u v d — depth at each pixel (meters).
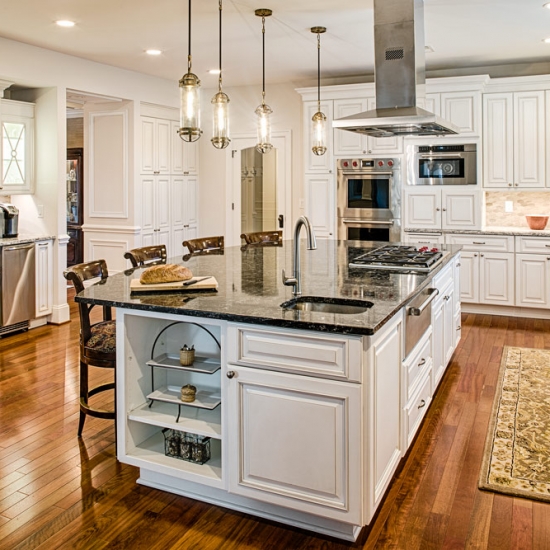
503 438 3.27
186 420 2.68
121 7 4.30
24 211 6.00
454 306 4.58
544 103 5.97
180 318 2.52
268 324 2.29
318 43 5.11
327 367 2.23
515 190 6.18
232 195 7.88
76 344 5.18
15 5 4.25
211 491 2.63
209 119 7.90
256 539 2.36
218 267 3.69
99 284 3.09
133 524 2.46
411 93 3.94
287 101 7.41
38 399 3.87
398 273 3.41
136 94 6.68
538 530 2.40
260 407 2.38
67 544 2.32
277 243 5.27
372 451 2.27
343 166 6.74
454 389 4.08
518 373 4.39
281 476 2.37
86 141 7.00
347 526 2.35
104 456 3.08
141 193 6.91
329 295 2.74
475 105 6.14
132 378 2.75
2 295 5.29
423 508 2.57
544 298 6.02
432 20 4.67
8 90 5.85
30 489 2.74
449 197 6.34
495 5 4.30
